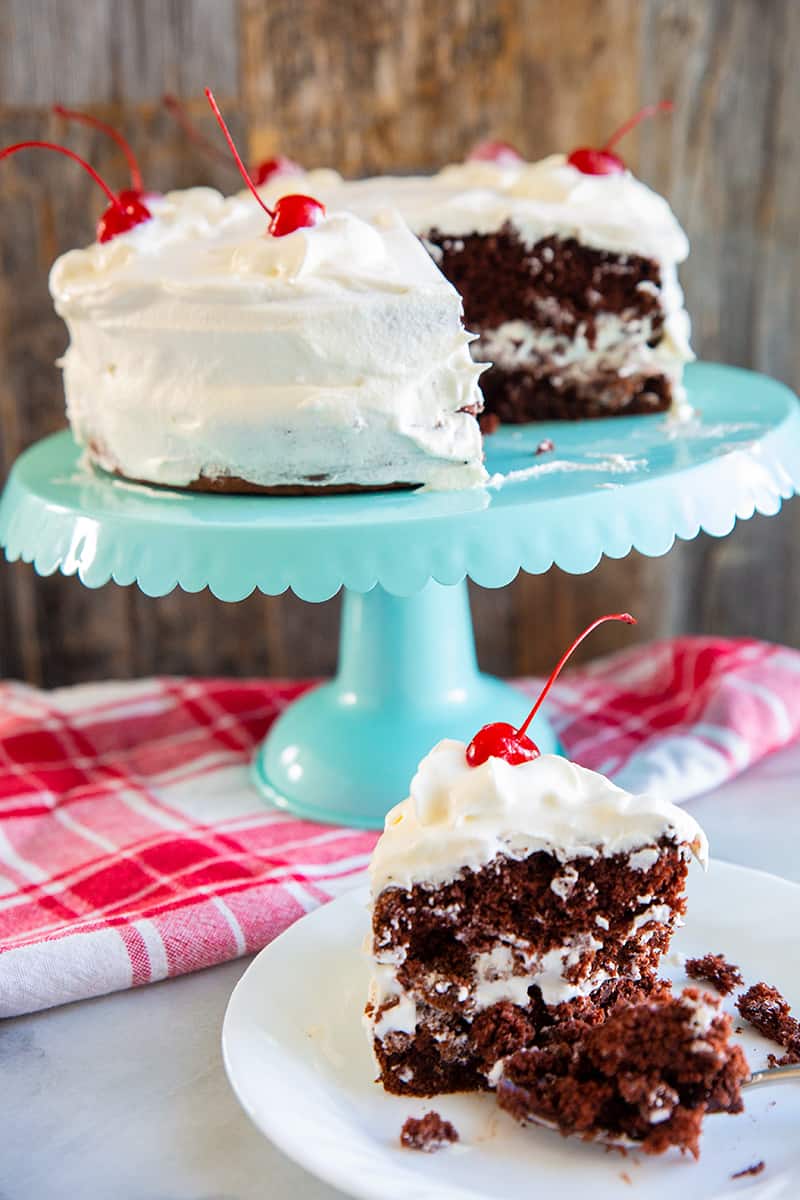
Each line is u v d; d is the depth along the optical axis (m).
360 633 0.79
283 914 0.68
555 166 0.81
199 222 0.76
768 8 0.88
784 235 0.92
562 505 0.66
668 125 0.90
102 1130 0.61
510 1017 0.60
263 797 0.79
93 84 0.89
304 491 0.68
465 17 0.89
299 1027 0.62
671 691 0.87
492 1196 0.56
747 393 0.81
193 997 0.67
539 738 0.79
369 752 0.77
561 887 0.61
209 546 0.65
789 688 0.83
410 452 0.68
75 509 0.68
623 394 0.80
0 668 0.99
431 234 0.78
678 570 0.98
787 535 0.98
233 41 0.90
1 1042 0.65
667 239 0.78
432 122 0.91
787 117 0.89
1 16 0.88
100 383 0.72
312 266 0.68
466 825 0.60
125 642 0.99
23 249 0.91
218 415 0.67
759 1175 0.56
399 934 0.60
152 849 0.74
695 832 0.61
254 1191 0.58
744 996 0.63
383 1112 0.59
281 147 0.92
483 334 0.79
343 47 0.90
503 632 1.00
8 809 0.77
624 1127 0.58
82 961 0.66
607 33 0.88
